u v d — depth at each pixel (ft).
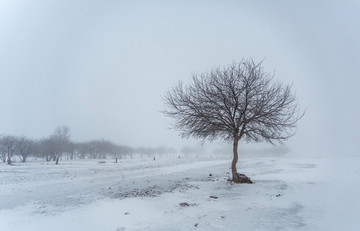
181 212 23.45
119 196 33.14
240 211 23.25
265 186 36.63
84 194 35.96
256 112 39.55
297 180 41.09
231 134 45.68
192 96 43.88
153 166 93.40
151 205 26.84
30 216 23.94
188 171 67.77
